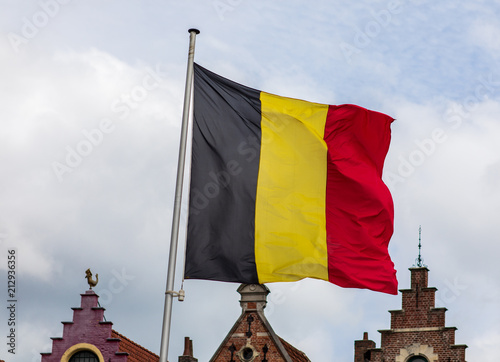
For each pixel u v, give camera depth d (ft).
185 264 95.30
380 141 103.09
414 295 136.77
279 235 97.91
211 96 99.71
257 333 132.57
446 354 132.77
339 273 98.58
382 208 100.89
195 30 99.09
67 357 132.57
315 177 100.48
